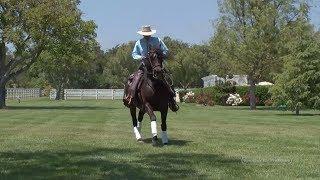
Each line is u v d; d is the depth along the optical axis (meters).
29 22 42.47
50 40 44.19
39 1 43.56
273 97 32.97
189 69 96.56
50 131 17.56
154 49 12.85
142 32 13.27
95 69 112.50
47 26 43.88
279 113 35.34
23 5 42.53
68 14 43.66
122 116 27.62
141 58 13.13
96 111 34.75
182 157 10.91
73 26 45.22
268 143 13.80
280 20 46.78
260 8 48.31
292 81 31.78
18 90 79.38
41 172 9.00
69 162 10.17
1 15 42.91
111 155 11.24
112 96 88.38
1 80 44.06
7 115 28.83
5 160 10.46
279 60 46.91
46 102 61.62
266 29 46.78
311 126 20.98
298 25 43.66
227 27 48.44
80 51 47.00
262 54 47.28
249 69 47.94
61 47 45.62
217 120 25.06
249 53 47.19
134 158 10.78
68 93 88.19
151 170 9.20
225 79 57.00
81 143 13.70
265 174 8.88
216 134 16.72
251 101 47.25
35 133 16.77
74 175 8.70
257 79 48.91
